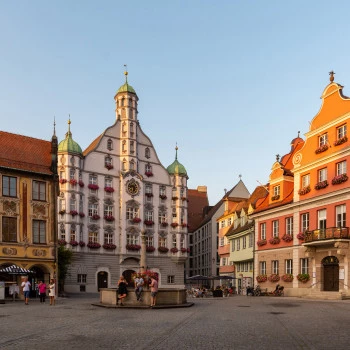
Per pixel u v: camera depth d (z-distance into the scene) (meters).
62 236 63.88
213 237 88.81
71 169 65.75
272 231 47.78
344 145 38.00
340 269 36.31
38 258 41.44
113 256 68.62
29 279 41.78
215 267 87.50
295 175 44.25
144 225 72.06
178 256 74.38
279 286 44.31
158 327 16.55
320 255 38.91
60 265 49.34
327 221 38.94
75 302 33.66
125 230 69.94
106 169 70.19
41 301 33.66
